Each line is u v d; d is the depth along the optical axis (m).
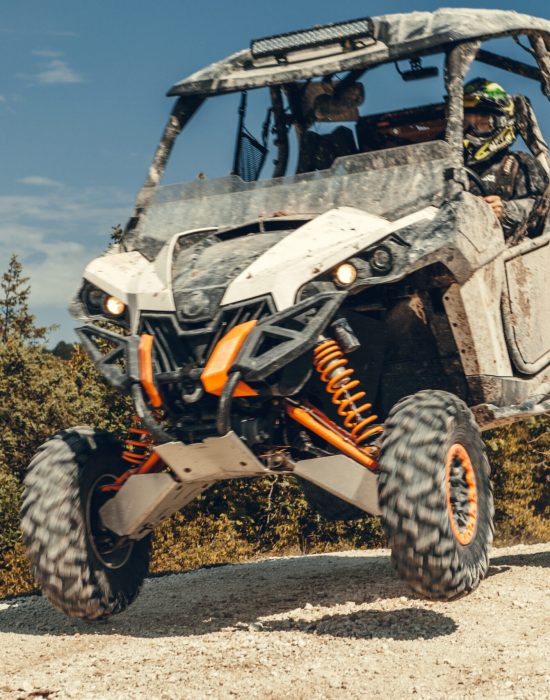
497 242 5.79
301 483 7.50
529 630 5.71
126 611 6.98
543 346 6.54
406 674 4.74
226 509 16.59
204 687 4.56
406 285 5.70
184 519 15.87
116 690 4.57
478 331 5.72
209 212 6.13
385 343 5.98
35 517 5.65
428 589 5.11
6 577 15.31
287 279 5.16
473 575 5.20
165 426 5.59
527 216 6.61
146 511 5.54
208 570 9.94
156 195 6.34
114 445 5.97
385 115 7.05
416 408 5.21
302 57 6.36
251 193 6.09
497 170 6.82
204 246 5.77
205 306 5.25
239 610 6.80
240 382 5.16
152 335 5.41
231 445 5.12
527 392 6.29
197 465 5.30
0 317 52.94
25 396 18.52
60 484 5.66
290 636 5.59
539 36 6.93
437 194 5.63
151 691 4.52
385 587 7.35
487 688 4.46
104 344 12.98
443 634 5.63
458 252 5.39
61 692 4.53
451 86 5.95
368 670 4.80
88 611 5.77
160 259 5.66
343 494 5.25
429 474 5.00
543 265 6.66
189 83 6.53
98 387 17.64
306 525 17.09
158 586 8.34
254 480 16.45
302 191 5.96
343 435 5.43
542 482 21.20
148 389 5.27
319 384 5.82
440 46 6.06
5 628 6.56
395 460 5.07
